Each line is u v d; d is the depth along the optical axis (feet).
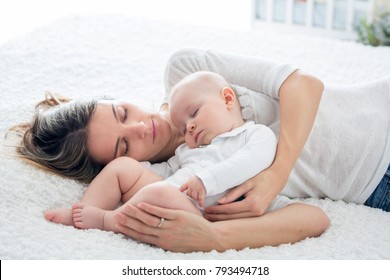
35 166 4.92
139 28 7.78
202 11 10.43
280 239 4.49
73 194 4.85
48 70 6.80
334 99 5.17
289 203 4.77
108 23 7.88
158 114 5.03
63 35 7.57
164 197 4.37
